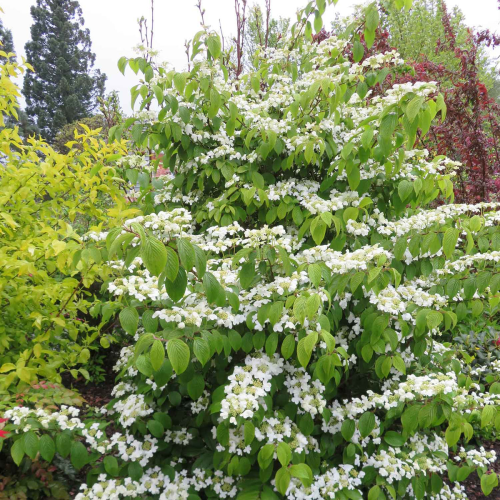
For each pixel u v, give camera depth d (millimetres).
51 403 1937
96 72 35500
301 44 3273
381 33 4840
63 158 2625
